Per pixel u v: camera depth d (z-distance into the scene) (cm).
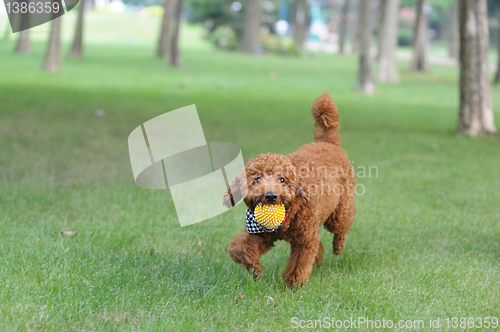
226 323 337
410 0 5484
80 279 386
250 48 4175
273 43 4409
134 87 1758
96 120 1130
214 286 386
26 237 471
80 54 2731
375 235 546
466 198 688
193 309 355
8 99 1298
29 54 2656
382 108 1609
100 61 2650
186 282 399
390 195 700
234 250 390
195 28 5578
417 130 1230
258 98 1691
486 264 467
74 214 564
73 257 430
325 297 386
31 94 1412
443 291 402
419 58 3164
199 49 4281
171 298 369
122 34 5169
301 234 385
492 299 392
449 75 3059
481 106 1149
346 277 423
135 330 321
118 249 466
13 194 606
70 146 883
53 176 709
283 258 465
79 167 762
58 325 320
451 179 785
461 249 511
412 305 377
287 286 396
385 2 2508
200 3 4512
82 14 2702
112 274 399
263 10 4975
